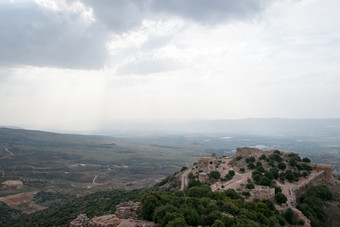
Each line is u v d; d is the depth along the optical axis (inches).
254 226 1740.9
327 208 3149.6
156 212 1596.9
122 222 1518.2
